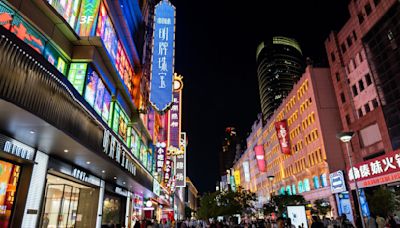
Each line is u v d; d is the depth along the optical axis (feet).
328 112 161.27
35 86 30.83
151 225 56.39
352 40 142.92
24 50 29.27
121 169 63.21
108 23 72.23
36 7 45.03
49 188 59.00
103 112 68.69
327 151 152.76
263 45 539.29
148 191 108.27
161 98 93.45
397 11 112.68
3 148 36.11
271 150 264.93
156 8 105.09
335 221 74.90
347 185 122.83
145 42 114.83
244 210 183.01
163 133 169.27
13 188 39.09
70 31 53.36
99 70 63.16
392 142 113.80
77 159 52.26
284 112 223.51
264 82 500.33
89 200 71.05
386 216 89.97
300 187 188.44
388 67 117.70
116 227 58.29
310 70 171.94
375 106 126.82
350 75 145.69
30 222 39.99
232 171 506.89
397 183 96.17
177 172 222.69
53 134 37.11
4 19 39.14
